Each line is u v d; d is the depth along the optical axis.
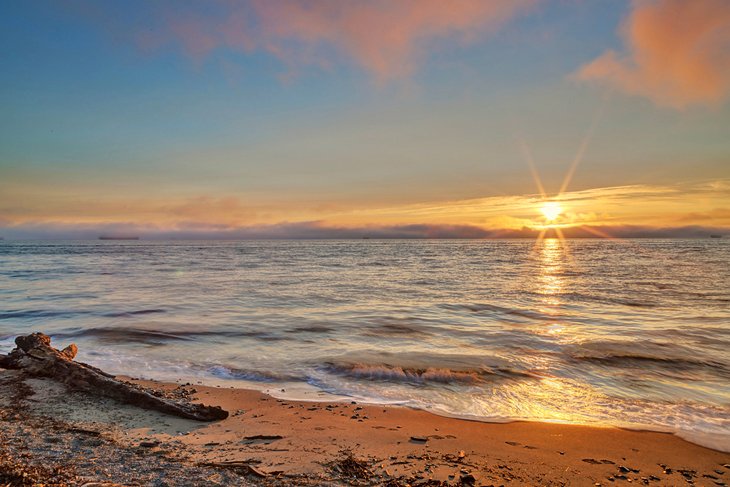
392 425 7.94
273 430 7.45
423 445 7.00
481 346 14.34
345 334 16.22
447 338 15.57
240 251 115.94
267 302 24.17
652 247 140.38
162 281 35.41
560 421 8.30
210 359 12.76
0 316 19.42
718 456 6.84
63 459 5.48
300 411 8.64
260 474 5.39
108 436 6.66
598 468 6.33
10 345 14.23
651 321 18.89
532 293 28.47
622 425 8.10
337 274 43.00
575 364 12.22
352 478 5.51
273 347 14.20
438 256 85.31
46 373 9.66
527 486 5.65
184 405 8.15
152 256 84.06
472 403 9.30
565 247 152.38
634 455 6.82
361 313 20.69
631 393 9.98
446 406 9.11
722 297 26.55
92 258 75.12
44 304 22.92
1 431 6.55
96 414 7.78
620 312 21.23
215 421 7.85
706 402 9.41
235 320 18.66
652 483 5.92
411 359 12.58
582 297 26.59
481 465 6.26
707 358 12.78
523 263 62.03
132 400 8.38
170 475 5.17
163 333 16.02
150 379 10.83
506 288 31.27
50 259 71.06
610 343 14.56
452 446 6.99
